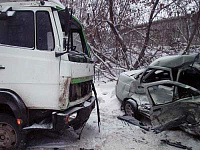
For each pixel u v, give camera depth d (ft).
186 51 38.58
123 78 23.50
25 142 12.54
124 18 43.62
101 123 19.01
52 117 11.98
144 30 43.39
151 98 15.78
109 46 44.80
